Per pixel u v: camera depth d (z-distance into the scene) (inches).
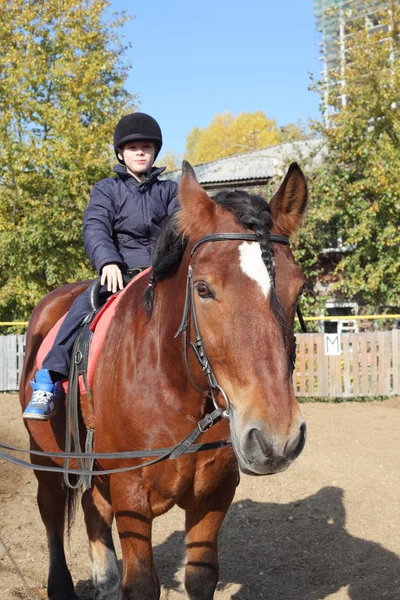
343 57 641.6
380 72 587.8
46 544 192.9
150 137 142.9
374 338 444.8
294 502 222.5
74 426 128.5
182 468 108.3
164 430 108.5
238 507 220.5
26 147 663.1
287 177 101.2
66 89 773.3
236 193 103.2
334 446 300.5
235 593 160.2
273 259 91.6
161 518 215.9
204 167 972.6
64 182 655.1
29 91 734.5
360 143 603.8
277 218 101.4
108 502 151.9
